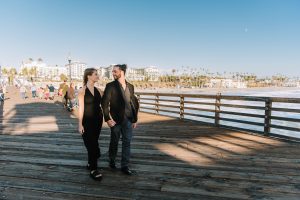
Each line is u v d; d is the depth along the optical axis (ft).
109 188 13.79
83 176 15.40
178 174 15.69
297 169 16.56
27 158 18.89
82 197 12.85
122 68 14.79
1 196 13.00
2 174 15.81
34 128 31.04
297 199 12.69
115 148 16.01
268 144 22.67
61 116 42.47
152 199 12.63
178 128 30.42
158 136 26.00
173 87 569.23
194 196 12.95
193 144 22.72
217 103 31.42
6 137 25.91
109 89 14.60
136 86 540.52
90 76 14.56
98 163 17.56
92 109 14.49
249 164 17.47
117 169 16.46
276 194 13.19
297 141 23.35
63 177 15.28
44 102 73.31
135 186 14.02
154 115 43.62
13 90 172.76
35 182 14.61
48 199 12.69
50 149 21.29
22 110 51.83
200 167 16.89
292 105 130.21
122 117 14.97
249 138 24.93
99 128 14.90
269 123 25.57
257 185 14.20
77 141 24.08
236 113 28.99
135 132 28.09
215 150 20.83
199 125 32.63
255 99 26.71
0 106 60.90
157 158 18.80
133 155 19.52
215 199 12.66
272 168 16.72
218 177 15.26
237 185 14.19
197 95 34.53
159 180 14.80
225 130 29.04
